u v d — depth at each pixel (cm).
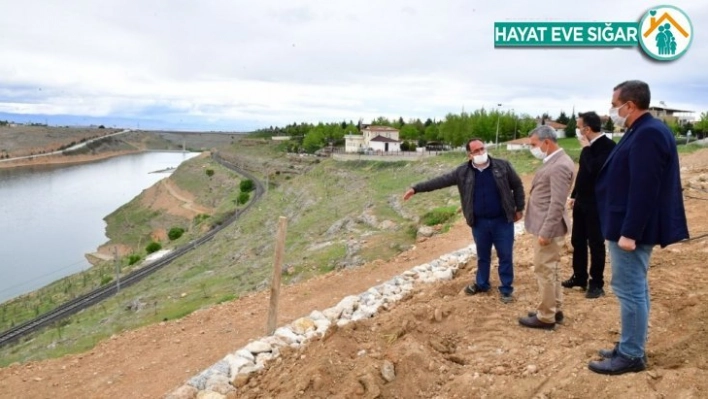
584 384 406
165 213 9319
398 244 1856
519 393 424
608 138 623
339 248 2089
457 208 1941
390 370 473
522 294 685
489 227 666
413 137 9744
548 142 546
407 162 6062
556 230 526
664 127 383
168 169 19988
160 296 2506
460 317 597
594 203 629
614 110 411
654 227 384
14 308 4144
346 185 5638
